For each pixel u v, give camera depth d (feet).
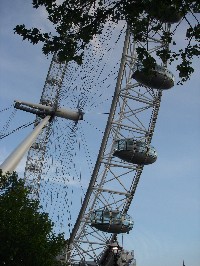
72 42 48.34
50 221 95.14
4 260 84.48
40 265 85.92
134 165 162.61
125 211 161.89
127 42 155.02
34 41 47.83
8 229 85.46
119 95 154.61
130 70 154.61
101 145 154.10
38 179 197.36
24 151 119.24
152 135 161.48
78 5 47.57
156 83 154.20
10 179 99.96
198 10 45.42
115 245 155.94
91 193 157.28
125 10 47.34
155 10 46.47
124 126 158.20
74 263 159.22
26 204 95.96
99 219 157.99
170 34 49.73
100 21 48.55
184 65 48.78
